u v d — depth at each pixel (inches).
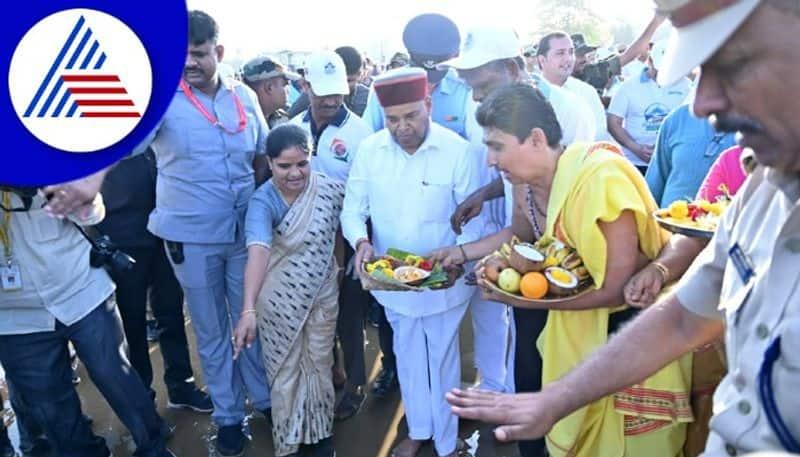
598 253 70.9
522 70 110.4
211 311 114.7
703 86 35.5
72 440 101.8
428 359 109.3
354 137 131.6
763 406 35.7
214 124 108.0
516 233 94.6
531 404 53.5
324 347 111.3
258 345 122.3
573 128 108.3
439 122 134.6
